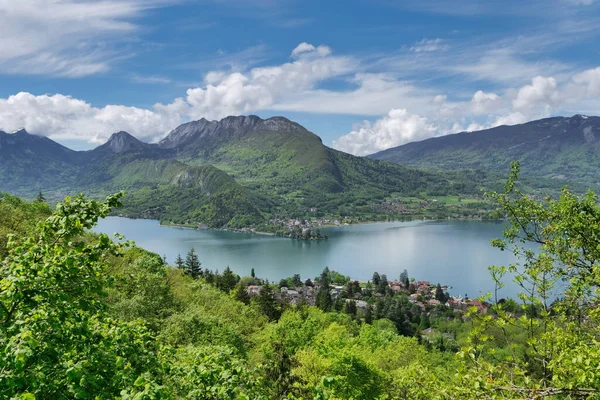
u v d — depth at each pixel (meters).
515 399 8.46
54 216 9.05
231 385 10.41
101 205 9.28
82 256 9.07
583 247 13.69
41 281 8.16
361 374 28.89
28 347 6.82
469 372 9.58
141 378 7.76
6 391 6.97
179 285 54.50
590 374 7.91
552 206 14.70
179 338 33.94
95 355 9.16
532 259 14.45
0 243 27.66
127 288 37.75
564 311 11.64
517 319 10.17
